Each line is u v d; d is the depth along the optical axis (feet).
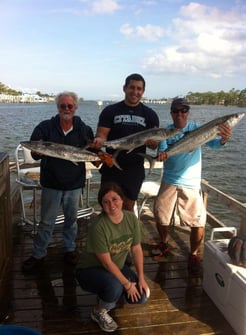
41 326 9.46
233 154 61.41
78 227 17.19
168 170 13.29
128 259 12.91
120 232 9.29
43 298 10.85
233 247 9.70
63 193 12.50
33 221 16.15
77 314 10.05
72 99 11.59
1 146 60.80
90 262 9.58
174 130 12.35
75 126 12.18
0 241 10.85
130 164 12.49
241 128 128.47
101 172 12.87
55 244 15.07
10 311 10.12
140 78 11.95
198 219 12.76
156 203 13.76
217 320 9.93
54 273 12.50
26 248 14.56
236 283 9.26
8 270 12.16
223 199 14.53
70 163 12.02
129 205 12.68
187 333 9.32
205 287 11.30
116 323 9.63
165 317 10.00
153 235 16.44
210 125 12.26
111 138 12.60
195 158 12.87
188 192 12.79
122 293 9.39
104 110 12.60
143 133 12.01
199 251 14.62
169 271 12.87
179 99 12.90
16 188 19.07
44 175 12.09
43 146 11.30
